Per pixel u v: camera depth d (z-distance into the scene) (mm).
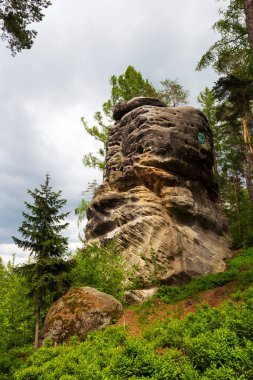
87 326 13062
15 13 12953
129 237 19812
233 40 14609
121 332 11477
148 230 19547
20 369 10969
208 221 22250
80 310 13578
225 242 22906
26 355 13953
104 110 32625
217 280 15422
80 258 17609
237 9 15094
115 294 16703
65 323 13242
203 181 23703
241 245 23109
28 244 15789
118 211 21594
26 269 15367
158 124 22750
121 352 8086
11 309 15711
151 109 23828
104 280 16875
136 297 17219
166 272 18516
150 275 18219
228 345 7453
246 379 6117
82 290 14961
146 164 21688
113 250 19375
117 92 32688
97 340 11344
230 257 21453
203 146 23688
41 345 13422
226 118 26031
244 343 7496
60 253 16078
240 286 13289
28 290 15789
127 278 18328
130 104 27484
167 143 21891
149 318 13750
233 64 21344
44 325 14031
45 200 16484
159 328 10711
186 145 22484
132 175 22453
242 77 22062
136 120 24016
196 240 20562
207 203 23281
